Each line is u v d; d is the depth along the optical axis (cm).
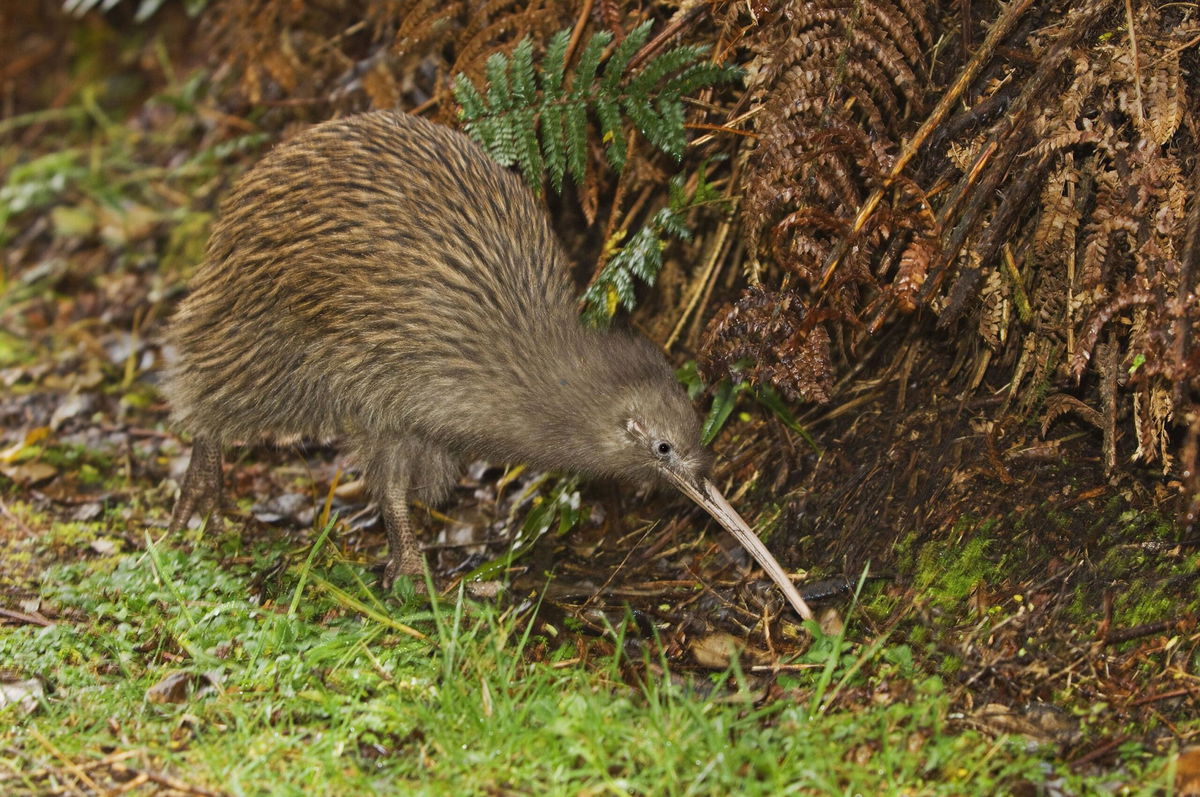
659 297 964
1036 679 693
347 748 658
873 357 889
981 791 609
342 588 844
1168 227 723
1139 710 668
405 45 954
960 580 759
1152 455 731
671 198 866
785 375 787
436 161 853
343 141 861
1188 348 693
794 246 780
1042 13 797
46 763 646
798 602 767
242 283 862
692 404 843
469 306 829
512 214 861
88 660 757
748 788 594
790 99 784
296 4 1119
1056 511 770
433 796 604
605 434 826
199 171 1259
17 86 1519
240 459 1023
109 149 1382
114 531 945
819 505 844
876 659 714
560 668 730
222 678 717
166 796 619
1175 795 604
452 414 844
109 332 1204
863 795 601
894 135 830
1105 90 756
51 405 1113
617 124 846
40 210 1354
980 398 834
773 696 696
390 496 876
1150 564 732
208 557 888
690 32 888
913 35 799
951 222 782
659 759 611
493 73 870
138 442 1070
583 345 832
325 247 834
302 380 872
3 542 921
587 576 855
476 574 851
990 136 768
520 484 960
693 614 796
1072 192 770
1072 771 634
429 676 713
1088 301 749
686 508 890
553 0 923
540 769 628
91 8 1512
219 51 1297
